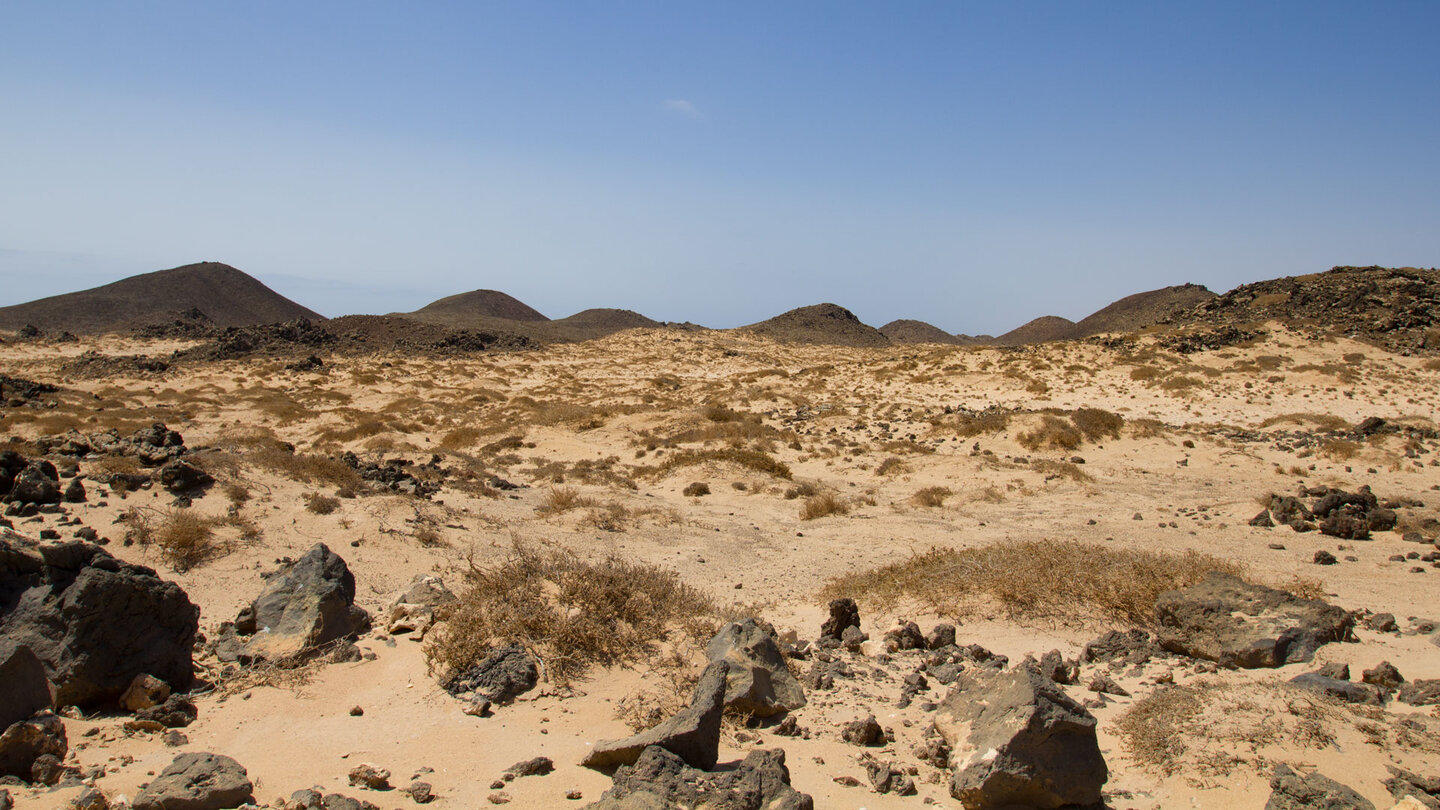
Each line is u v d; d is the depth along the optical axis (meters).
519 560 12.61
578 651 9.06
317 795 5.96
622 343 94.38
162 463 17.48
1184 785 6.53
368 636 10.32
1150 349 50.84
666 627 10.04
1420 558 14.88
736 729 7.82
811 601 13.66
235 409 42.59
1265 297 62.81
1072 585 11.85
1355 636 9.81
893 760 7.19
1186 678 8.92
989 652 9.98
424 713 7.95
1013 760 6.12
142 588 8.26
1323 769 6.40
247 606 10.73
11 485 14.50
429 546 15.45
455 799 6.20
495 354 82.25
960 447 30.70
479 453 31.08
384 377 61.38
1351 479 24.05
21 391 41.84
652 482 25.73
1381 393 39.75
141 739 7.24
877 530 19.42
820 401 46.00
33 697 7.18
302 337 80.12
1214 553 15.91
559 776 6.61
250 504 15.81
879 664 10.04
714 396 49.72
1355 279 60.62
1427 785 6.00
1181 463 26.59
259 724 7.71
